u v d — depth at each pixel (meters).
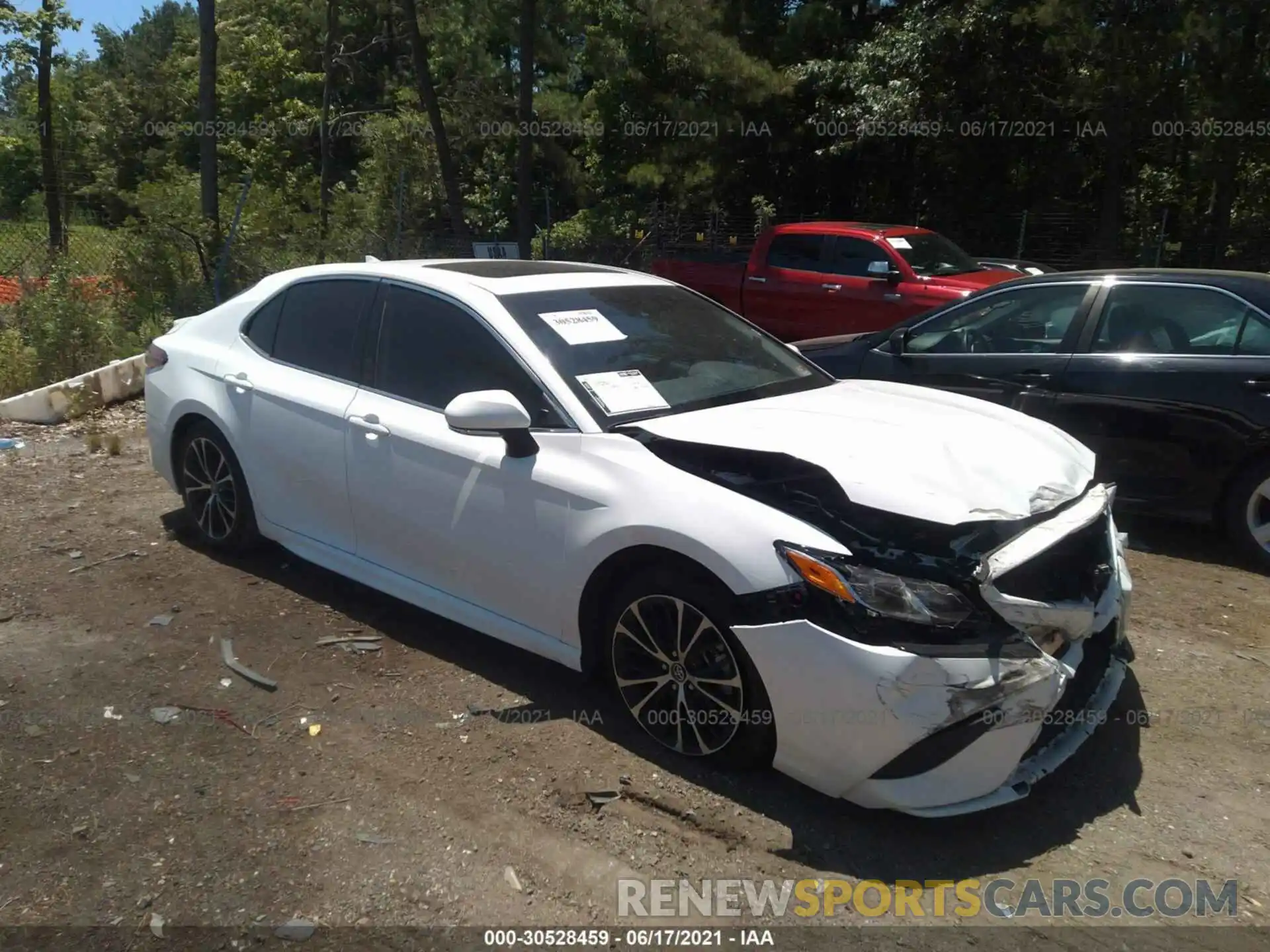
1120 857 3.26
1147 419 5.91
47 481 6.79
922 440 3.77
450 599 4.34
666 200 23.34
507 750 3.75
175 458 5.63
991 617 3.25
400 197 18.58
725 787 3.54
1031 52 18.27
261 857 3.15
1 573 5.22
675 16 19.47
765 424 3.89
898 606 3.16
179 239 12.35
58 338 9.54
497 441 4.11
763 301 12.28
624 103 22.95
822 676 3.19
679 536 3.48
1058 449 4.09
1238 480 5.70
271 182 29.06
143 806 3.39
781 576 3.28
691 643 3.54
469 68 24.59
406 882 3.06
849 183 22.70
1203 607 5.22
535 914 2.95
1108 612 3.64
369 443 4.49
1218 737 3.98
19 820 3.30
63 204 13.38
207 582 5.18
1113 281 6.24
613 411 4.02
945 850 3.27
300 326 5.05
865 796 3.24
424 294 4.59
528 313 4.36
